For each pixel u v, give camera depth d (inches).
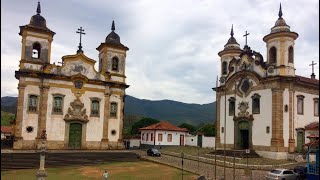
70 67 1908.2
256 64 1807.3
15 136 1739.7
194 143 2471.7
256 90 1788.9
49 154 1631.4
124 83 2052.2
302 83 1749.5
